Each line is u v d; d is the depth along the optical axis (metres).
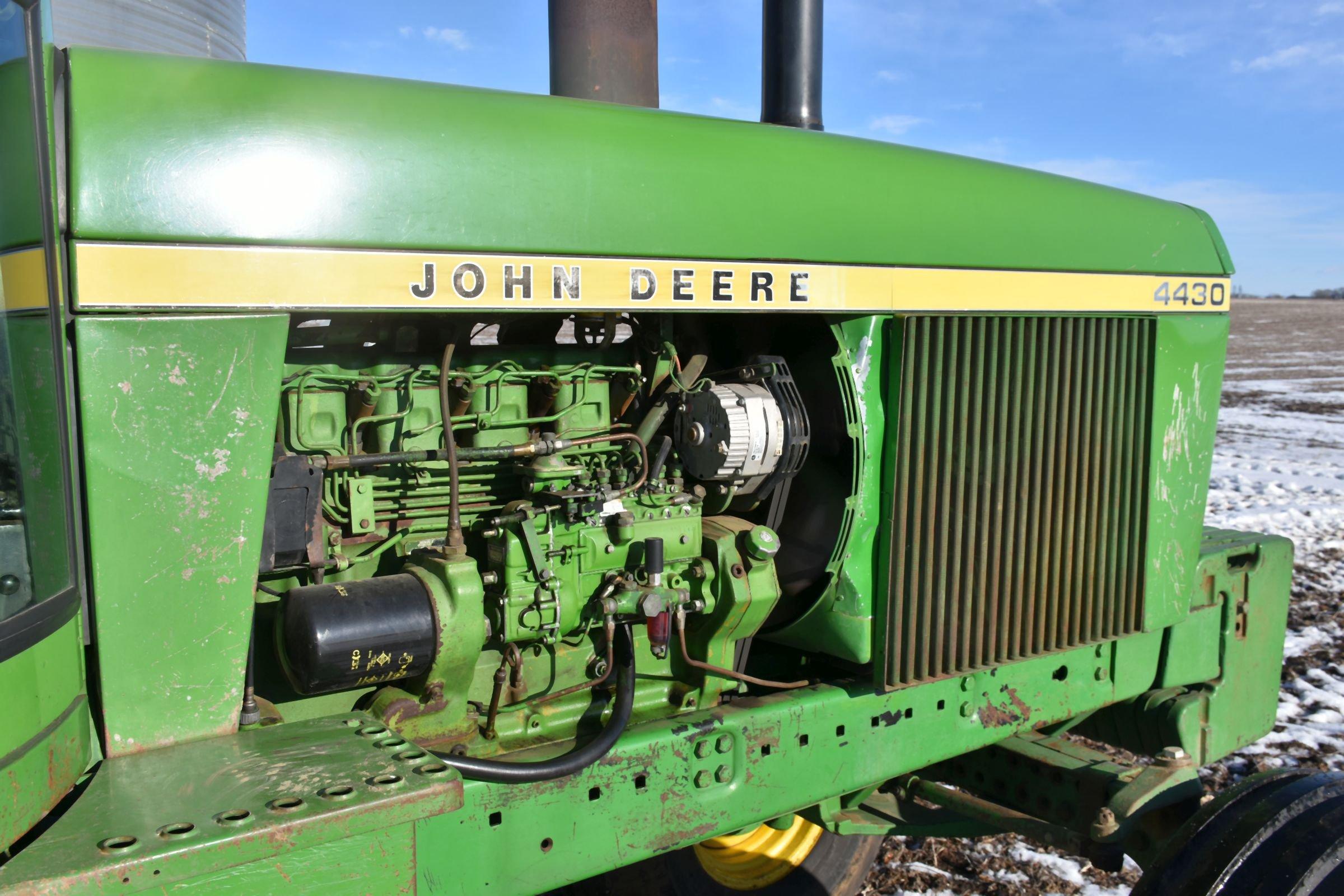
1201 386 3.06
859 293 2.34
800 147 2.34
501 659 2.16
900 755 2.52
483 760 1.87
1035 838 2.62
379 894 1.52
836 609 2.45
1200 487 3.09
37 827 1.39
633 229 2.03
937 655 2.53
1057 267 2.68
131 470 1.56
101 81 1.56
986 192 2.60
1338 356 30.50
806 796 2.37
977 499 2.56
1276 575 3.41
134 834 1.30
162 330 1.57
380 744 1.63
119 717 1.58
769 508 2.51
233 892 1.40
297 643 1.83
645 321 2.37
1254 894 2.07
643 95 2.98
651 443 2.47
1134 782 2.64
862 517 2.42
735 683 2.46
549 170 1.93
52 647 1.41
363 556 2.10
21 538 1.37
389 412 2.04
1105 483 2.84
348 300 1.72
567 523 2.17
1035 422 2.66
